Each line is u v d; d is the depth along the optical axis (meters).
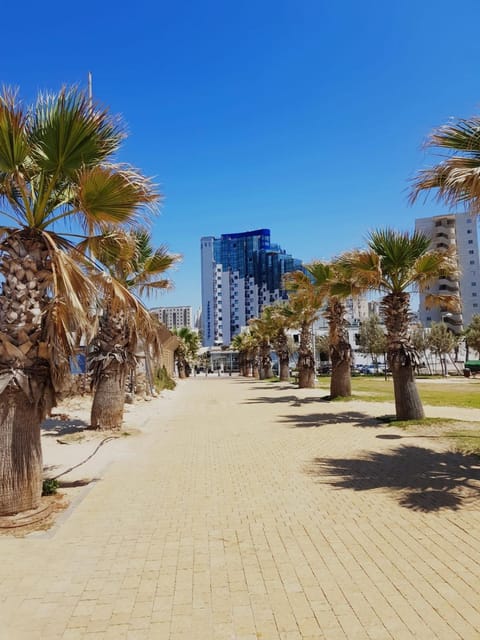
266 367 50.84
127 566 4.20
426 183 7.35
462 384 33.88
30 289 5.59
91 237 6.49
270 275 135.75
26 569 4.16
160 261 13.45
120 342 12.65
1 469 5.37
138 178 5.93
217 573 4.03
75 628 3.19
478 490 6.33
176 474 7.84
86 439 11.45
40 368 5.62
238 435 12.07
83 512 5.80
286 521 5.34
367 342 55.75
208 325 142.88
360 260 12.70
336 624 3.17
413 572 3.94
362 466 7.92
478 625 3.12
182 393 31.14
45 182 6.08
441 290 61.50
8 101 5.22
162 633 3.11
